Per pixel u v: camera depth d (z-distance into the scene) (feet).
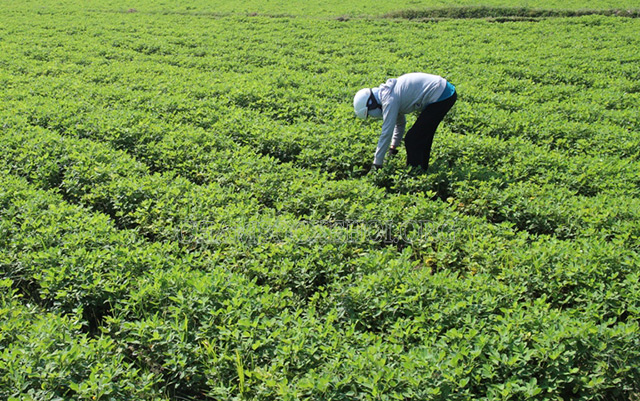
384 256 19.44
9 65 54.08
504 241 21.08
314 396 13.58
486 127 35.68
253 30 79.05
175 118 36.47
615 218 22.88
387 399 13.21
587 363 15.12
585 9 88.74
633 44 65.36
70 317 17.75
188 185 25.98
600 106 40.65
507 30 76.59
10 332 16.11
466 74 50.90
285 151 31.89
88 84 46.09
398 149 29.84
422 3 106.52
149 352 16.25
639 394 15.28
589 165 28.27
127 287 18.47
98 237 21.12
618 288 17.95
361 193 25.16
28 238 20.74
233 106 38.88
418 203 24.02
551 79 50.34
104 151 29.99
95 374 14.10
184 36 72.79
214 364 14.88
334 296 17.79
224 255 20.53
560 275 18.47
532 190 25.43
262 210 24.61
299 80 47.19
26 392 13.87
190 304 16.74
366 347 15.37
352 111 37.09
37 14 93.45
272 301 17.13
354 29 78.18
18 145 30.71
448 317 16.48
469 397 13.50
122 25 81.30
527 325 15.81
